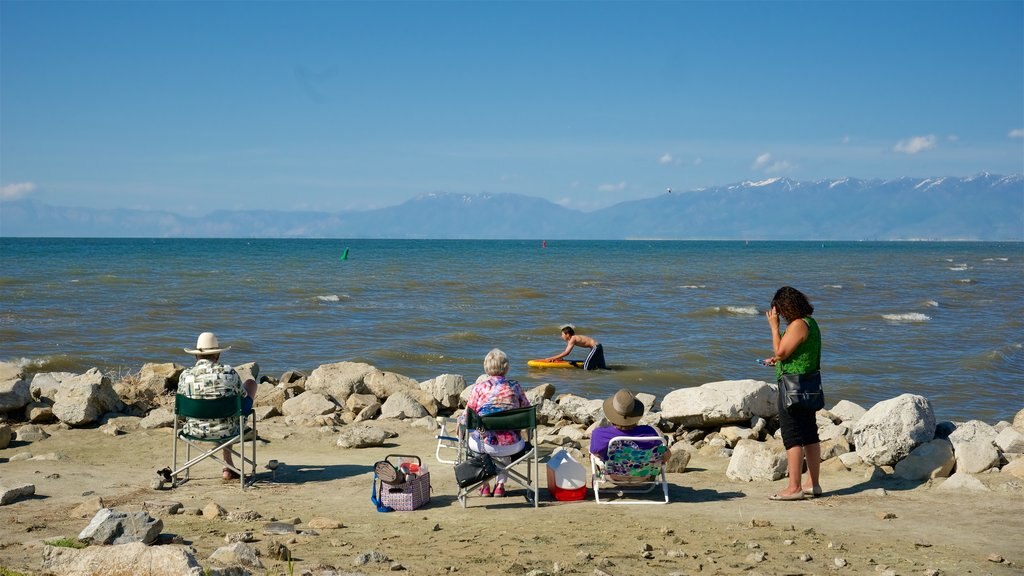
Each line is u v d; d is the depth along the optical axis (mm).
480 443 7520
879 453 8578
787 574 5273
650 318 29484
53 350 20203
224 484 8320
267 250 117562
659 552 5812
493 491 7883
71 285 38875
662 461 7562
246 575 4863
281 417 12633
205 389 7992
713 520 6840
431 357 20891
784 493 7574
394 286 42781
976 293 44062
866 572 5336
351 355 20734
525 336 24734
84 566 4785
